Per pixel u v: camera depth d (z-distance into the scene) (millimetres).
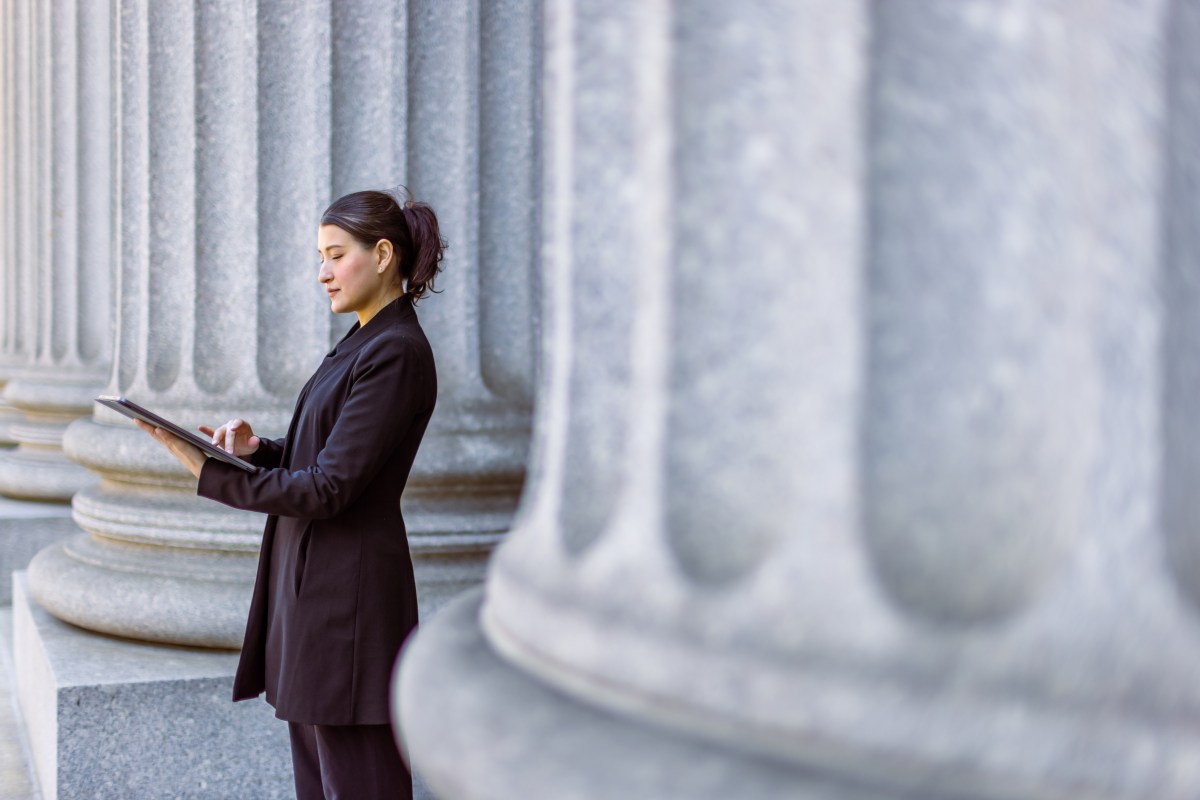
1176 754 1154
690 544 1407
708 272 1429
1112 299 1234
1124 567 1203
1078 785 1146
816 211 1346
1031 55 1289
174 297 5590
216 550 5207
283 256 5309
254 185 5301
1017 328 1277
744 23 1422
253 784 4793
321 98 5215
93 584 5273
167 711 4695
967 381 1294
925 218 1315
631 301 1525
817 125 1348
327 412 3518
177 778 4707
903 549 1292
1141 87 1251
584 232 1605
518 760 1368
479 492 5250
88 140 9945
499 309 5391
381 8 5215
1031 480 1265
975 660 1198
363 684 3400
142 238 5668
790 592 1295
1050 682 1175
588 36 1604
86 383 9547
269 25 5273
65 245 9969
